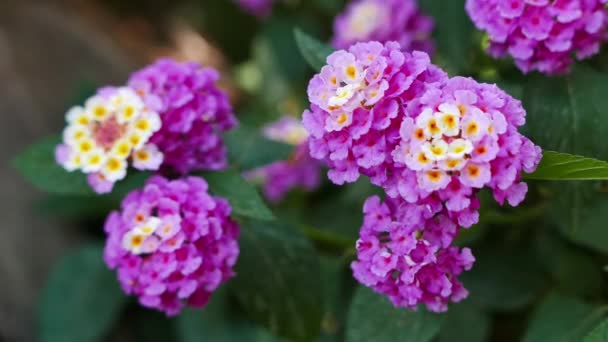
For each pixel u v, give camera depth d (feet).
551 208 1.27
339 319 1.39
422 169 1.04
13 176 1.58
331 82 1.10
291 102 1.79
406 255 1.09
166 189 1.19
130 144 1.21
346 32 1.49
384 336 1.17
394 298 1.12
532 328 1.26
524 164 1.05
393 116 1.06
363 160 1.07
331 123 1.08
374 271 1.09
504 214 1.29
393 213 1.11
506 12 1.15
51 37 1.72
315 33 1.75
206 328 1.43
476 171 1.03
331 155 1.08
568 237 1.27
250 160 1.35
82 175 1.26
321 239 1.35
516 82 1.23
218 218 1.17
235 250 1.19
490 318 1.34
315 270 1.28
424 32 1.46
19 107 1.63
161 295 1.19
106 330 1.47
